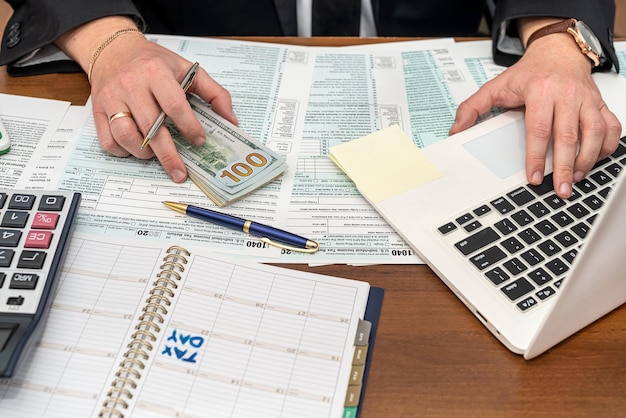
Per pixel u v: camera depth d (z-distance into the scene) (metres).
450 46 0.86
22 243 0.55
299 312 0.53
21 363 0.47
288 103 0.76
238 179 0.64
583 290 0.45
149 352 0.50
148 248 0.57
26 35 0.79
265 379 0.49
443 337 0.53
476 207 0.61
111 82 0.69
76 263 0.56
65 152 0.68
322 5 0.97
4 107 0.73
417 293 0.56
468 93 0.78
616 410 0.48
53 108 0.74
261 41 0.85
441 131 0.72
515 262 0.56
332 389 0.48
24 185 0.64
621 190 0.37
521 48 0.83
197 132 0.67
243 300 0.54
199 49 0.83
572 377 0.50
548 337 0.49
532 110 0.69
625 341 0.53
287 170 0.67
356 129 0.73
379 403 0.48
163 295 0.53
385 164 0.66
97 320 0.52
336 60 0.83
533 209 0.61
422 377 0.50
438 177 0.64
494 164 0.66
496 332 0.52
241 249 0.59
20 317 0.50
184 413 0.47
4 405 0.46
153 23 1.02
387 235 0.61
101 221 0.61
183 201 0.63
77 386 0.48
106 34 0.77
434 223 0.60
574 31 0.77
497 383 0.50
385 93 0.78
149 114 0.66
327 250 0.59
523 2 0.81
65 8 0.78
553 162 0.65
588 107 0.68
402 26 1.04
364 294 0.55
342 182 0.66
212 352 0.50
